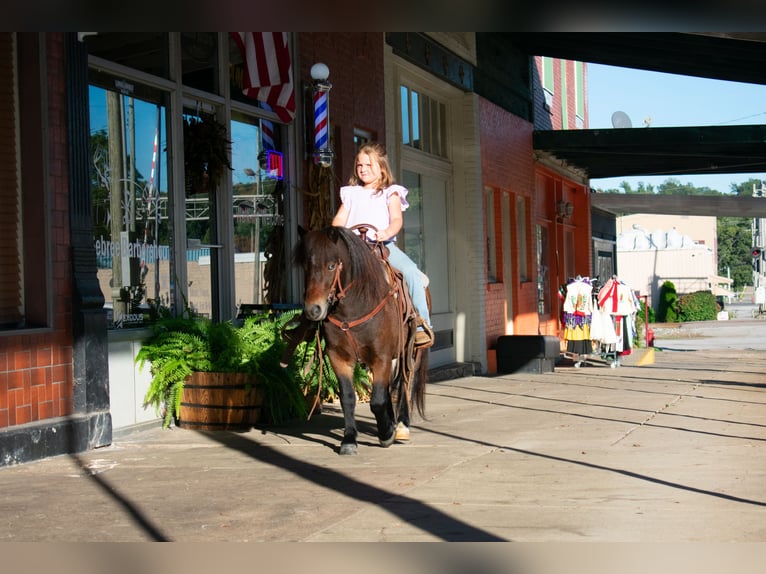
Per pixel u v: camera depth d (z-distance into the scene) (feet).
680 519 15.99
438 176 50.88
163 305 28.76
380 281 22.26
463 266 52.42
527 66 64.08
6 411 22.29
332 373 31.45
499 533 15.19
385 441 23.86
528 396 37.50
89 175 24.80
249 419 27.48
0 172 23.15
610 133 61.57
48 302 23.48
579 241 83.15
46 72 23.57
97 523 16.39
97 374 24.61
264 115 33.71
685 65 53.98
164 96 29.04
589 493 18.16
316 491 18.81
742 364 57.57
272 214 34.45
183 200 29.53
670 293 168.55
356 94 39.04
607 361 59.21
